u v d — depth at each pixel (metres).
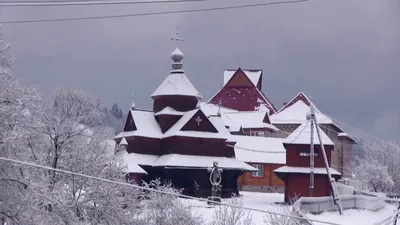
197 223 42.97
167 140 89.44
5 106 38.03
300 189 84.00
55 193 40.44
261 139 115.88
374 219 68.00
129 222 41.75
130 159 86.19
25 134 38.91
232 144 91.31
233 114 132.25
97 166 44.12
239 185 110.69
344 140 129.62
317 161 84.38
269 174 111.38
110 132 54.81
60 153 44.25
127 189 43.31
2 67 39.09
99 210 42.06
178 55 95.88
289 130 138.50
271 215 43.09
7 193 37.75
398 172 114.00
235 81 150.38
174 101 93.69
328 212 71.56
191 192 84.44
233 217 39.66
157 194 42.38
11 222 37.97
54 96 48.91
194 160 85.44
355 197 77.19
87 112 54.09
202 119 88.75
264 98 148.38
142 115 93.31
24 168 38.59
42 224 37.97
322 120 121.81
